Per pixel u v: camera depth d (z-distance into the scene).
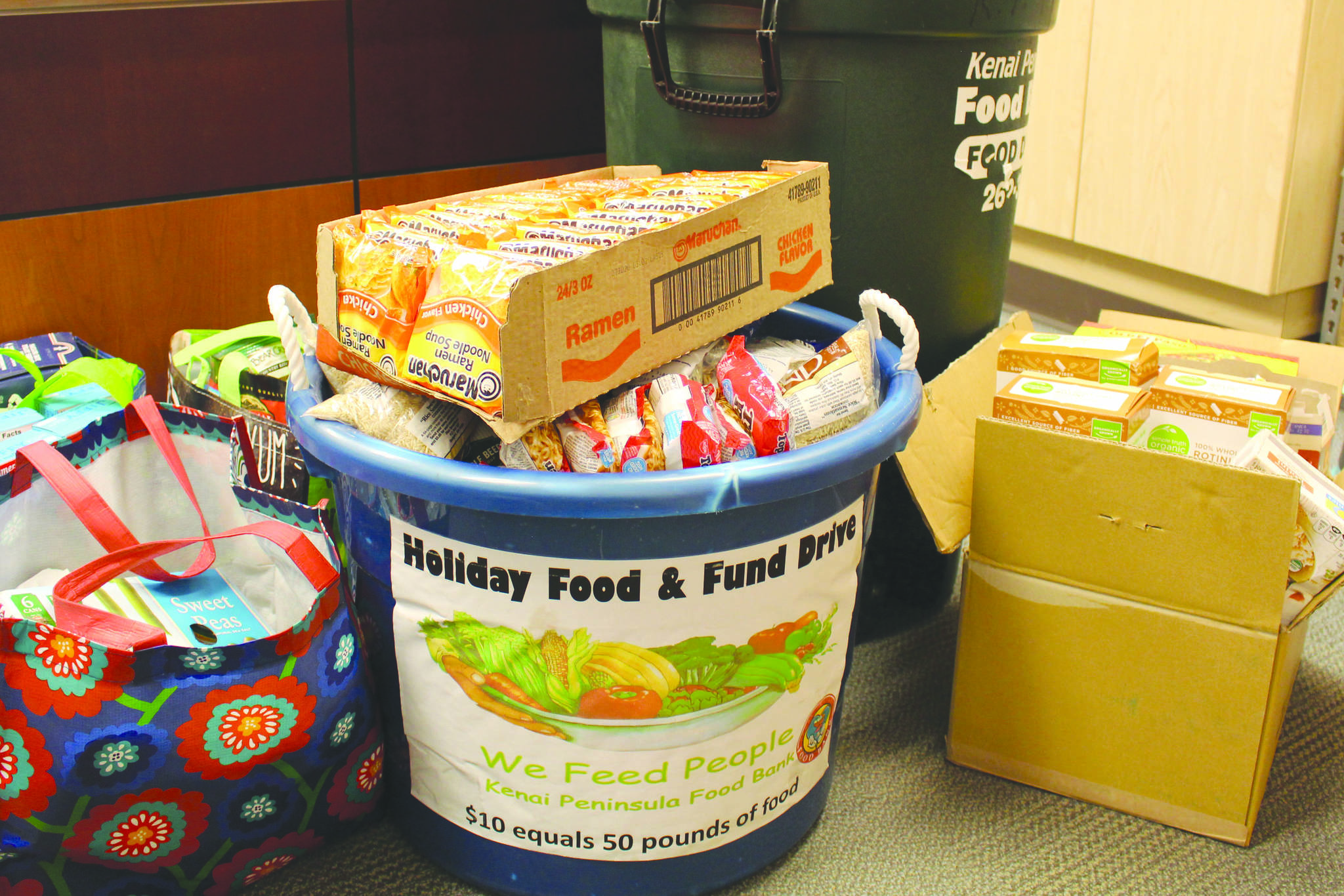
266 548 1.03
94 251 1.35
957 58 1.16
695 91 1.19
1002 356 1.27
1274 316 2.34
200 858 0.88
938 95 1.17
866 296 1.03
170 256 1.40
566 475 0.79
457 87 1.52
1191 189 2.35
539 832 0.96
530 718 0.90
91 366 1.25
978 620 1.14
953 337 1.32
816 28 1.11
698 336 0.92
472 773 0.95
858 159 1.18
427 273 0.83
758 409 0.92
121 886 0.88
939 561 1.46
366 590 0.96
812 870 1.07
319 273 0.91
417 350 0.84
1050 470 1.05
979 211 1.26
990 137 1.23
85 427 1.04
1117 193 2.50
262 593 1.10
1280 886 1.06
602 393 0.87
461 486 0.79
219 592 1.06
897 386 0.98
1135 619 1.07
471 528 0.83
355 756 0.93
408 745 0.99
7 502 0.97
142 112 1.32
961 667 1.17
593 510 0.78
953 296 1.29
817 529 0.89
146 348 1.43
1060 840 1.12
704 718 0.91
